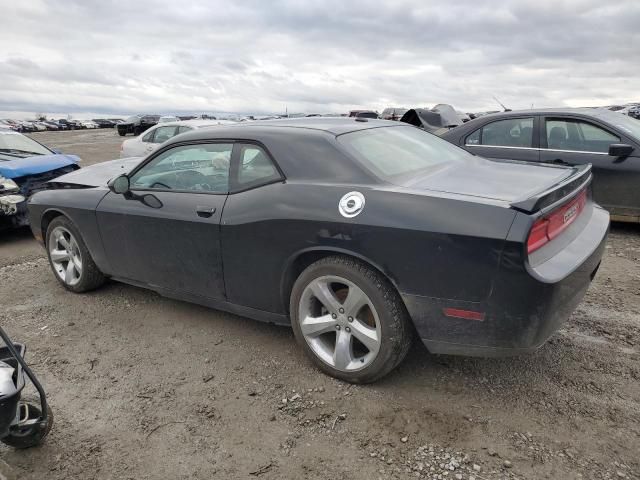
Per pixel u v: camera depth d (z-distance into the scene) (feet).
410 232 8.64
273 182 10.55
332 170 10.03
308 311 10.31
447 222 8.41
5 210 21.30
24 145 26.61
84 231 14.20
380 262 8.98
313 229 9.64
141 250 12.89
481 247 8.11
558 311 8.39
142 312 13.87
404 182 9.76
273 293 10.77
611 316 12.80
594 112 21.02
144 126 129.80
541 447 8.17
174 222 11.81
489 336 8.46
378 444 8.39
